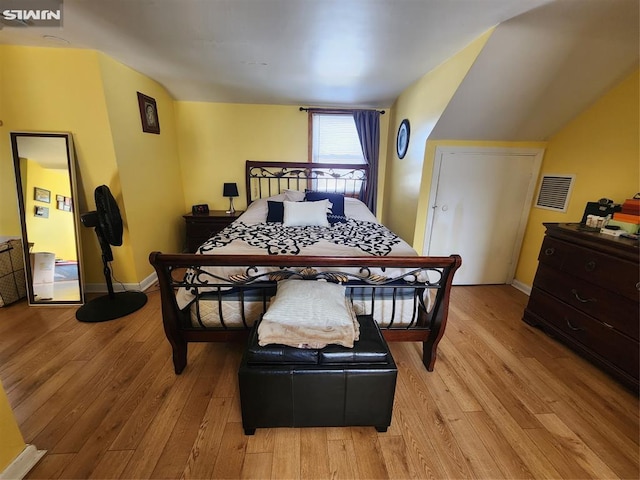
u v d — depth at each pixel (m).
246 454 1.36
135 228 2.88
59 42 2.16
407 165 3.32
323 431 1.49
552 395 1.74
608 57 2.00
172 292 1.71
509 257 3.27
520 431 1.50
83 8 1.67
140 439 1.41
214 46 2.18
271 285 1.70
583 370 1.95
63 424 1.48
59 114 2.42
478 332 2.39
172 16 1.75
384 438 1.45
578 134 2.58
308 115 3.91
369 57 2.36
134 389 1.72
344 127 4.02
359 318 1.70
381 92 3.39
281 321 1.43
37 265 2.57
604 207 2.20
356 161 4.14
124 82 2.64
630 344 1.72
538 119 2.60
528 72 2.12
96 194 2.34
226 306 1.81
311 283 1.61
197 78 2.98
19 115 2.41
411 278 1.84
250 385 1.36
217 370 1.90
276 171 4.07
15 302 2.68
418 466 1.32
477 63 2.04
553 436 1.47
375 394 1.40
